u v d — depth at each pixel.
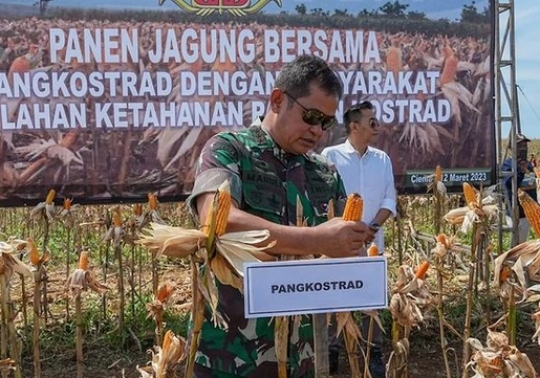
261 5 6.36
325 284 1.63
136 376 5.11
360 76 6.61
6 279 2.49
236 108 6.36
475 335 5.71
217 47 6.29
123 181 6.14
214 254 1.59
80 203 6.06
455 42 6.78
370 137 4.82
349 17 6.57
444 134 6.78
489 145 6.86
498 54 6.79
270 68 6.41
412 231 4.57
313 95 2.10
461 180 6.80
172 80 6.21
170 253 1.57
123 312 5.64
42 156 5.97
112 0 6.05
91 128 6.06
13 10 5.86
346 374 5.18
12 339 2.62
